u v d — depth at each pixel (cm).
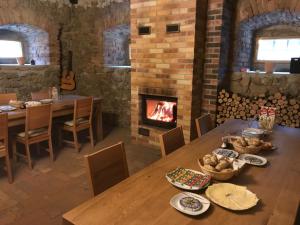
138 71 381
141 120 397
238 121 274
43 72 481
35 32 488
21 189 262
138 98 388
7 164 271
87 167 140
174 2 327
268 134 226
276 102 321
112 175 156
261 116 238
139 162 333
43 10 464
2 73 424
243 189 127
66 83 522
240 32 358
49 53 486
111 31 484
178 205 114
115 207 114
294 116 314
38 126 309
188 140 349
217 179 140
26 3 439
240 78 363
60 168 314
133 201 118
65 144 400
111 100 504
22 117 299
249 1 338
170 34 338
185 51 329
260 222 104
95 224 102
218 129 242
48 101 365
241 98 339
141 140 396
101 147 388
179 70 340
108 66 494
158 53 355
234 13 353
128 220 105
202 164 153
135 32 372
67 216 107
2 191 258
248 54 401
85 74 523
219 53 338
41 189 263
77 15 503
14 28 462
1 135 259
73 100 383
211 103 359
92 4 480
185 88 339
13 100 356
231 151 179
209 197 121
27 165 320
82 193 255
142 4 357
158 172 149
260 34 399
